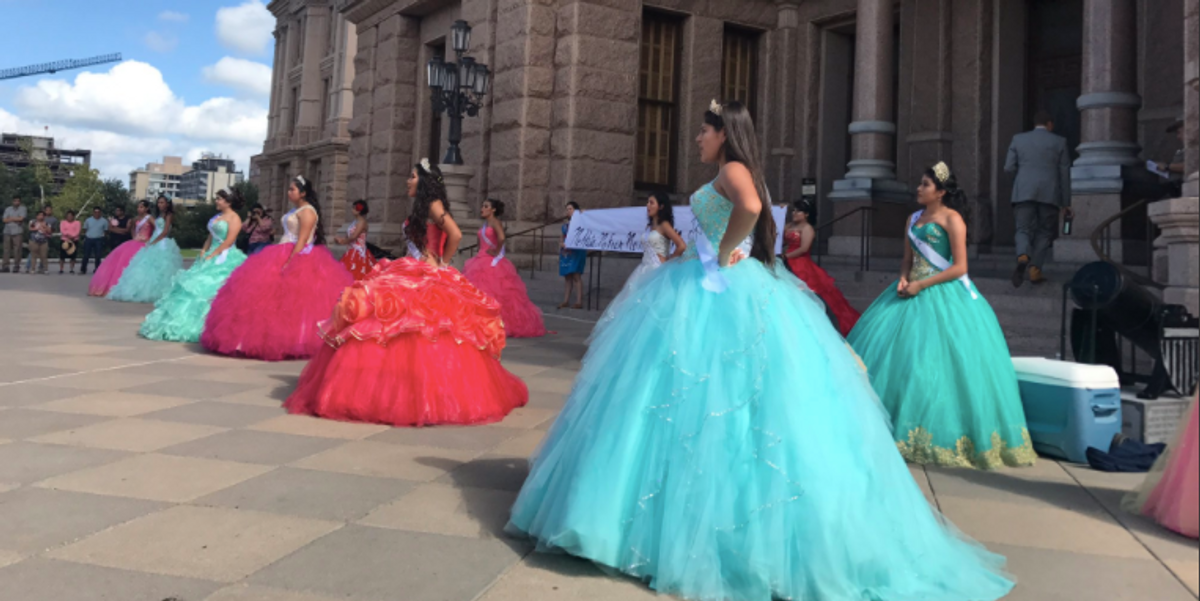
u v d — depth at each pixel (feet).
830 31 54.24
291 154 124.57
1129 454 14.49
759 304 9.03
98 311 37.88
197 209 249.55
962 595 8.34
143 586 8.00
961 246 15.19
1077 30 41.50
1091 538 10.50
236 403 17.52
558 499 9.02
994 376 14.62
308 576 8.38
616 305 10.08
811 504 8.10
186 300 27.99
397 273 17.15
